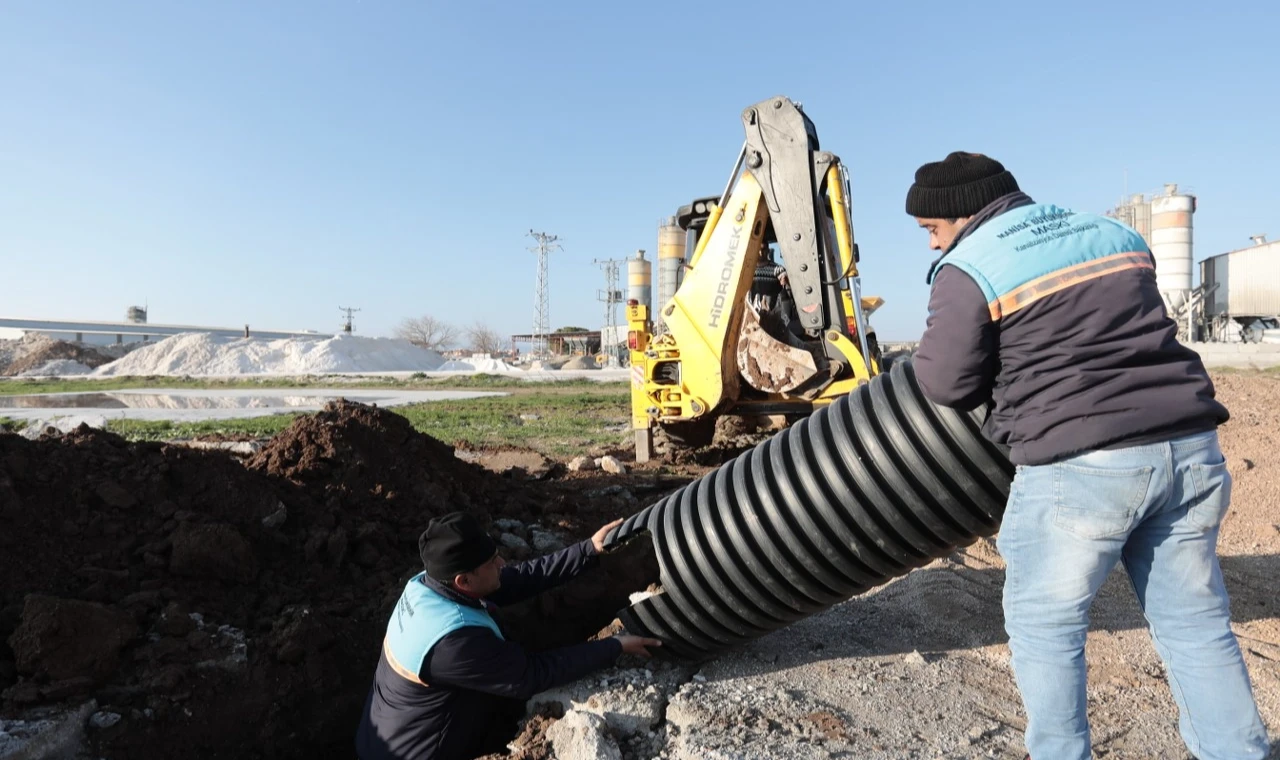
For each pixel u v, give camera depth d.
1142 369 2.36
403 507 5.11
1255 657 3.86
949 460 3.12
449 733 3.25
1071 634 2.50
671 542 3.76
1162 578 2.50
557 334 75.06
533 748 3.19
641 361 9.38
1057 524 2.44
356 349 61.22
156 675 3.46
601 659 3.48
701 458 9.48
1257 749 2.44
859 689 3.60
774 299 9.18
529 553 5.17
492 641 3.15
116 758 3.19
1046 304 2.40
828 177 7.68
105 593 3.79
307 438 5.23
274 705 3.63
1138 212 36.09
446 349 119.81
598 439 11.85
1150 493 2.33
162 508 4.30
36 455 4.26
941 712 3.39
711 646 3.78
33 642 3.28
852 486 3.30
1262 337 34.28
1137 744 3.15
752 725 3.25
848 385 7.93
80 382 38.31
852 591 3.51
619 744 3.22
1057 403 2.40
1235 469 7.30
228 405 24.11
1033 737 2.57
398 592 4.34
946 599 4.62
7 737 2.98
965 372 2.54
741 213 8.00
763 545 3.48
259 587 4.18
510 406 18.61
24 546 3.83
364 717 3.38
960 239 2.72
